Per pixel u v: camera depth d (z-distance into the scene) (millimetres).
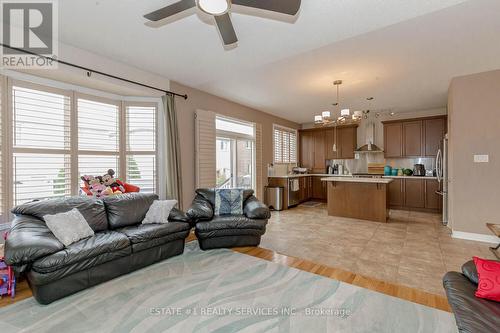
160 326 1762
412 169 6617
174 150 3965
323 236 3957
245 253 3182
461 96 3869
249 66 3418
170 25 2406
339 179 5363
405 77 3971
